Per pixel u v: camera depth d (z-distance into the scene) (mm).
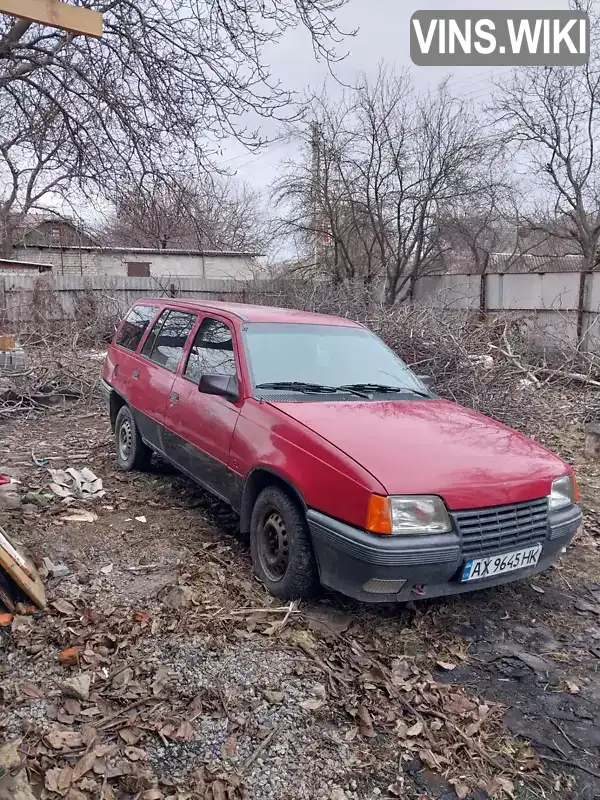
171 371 5305
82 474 5695
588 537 5020
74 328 14016
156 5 6727
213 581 3865
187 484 5750
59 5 3270
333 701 2855
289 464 3629
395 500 3168
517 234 23625
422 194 18297
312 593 3684
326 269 19953
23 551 4047
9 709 2652
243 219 27578
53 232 22859
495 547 3365
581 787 2463
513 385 9172
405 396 4590
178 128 6906
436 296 16203
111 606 3521
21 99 6883
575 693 3039
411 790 2393
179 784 2330
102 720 2621
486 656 3324
